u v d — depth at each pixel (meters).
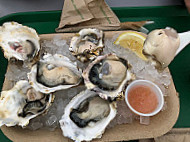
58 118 0.23
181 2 0.36
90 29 0.27
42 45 0.26
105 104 0.23
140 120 0.22
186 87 0.29
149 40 0.23
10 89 0.23
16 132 0.20
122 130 0.21
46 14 0.33
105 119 0.22
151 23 0.33
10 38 0.26
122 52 0.26
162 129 0.21
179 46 0.24
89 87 0.22
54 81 0.23
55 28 0.33
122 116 0.22
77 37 0.26
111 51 0.26
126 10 0.34
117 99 0.22
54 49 0.26
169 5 0.36
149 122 0.22
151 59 0.24
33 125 0.21
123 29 0.32
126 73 0.22
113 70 0.22
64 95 0.24
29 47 0.26
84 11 0.32
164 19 0.35
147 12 0.35
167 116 0.22
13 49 0.25
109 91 0.23
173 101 0.23
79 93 0.23
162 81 0.24
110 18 0.32
